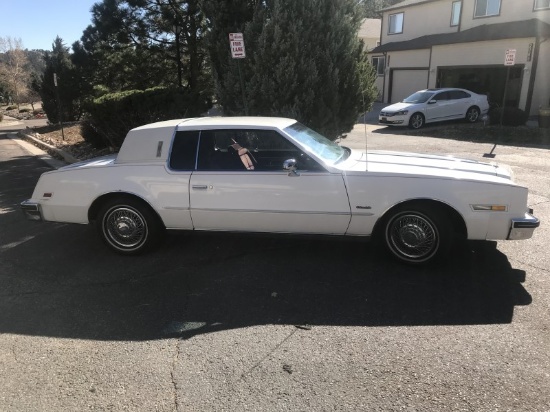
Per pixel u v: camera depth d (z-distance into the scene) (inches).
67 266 191.3
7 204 298.0
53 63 1042.7
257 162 185.3
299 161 180.5
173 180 187.0
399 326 138.9
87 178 195.2
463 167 184.7
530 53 759.7
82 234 232.5
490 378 113.7
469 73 916.6
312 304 153.9
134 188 189.9
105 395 111.5
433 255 175.9
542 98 796.0
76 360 126.0
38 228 244.1
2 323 146.6
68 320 147.6
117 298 161.8
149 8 588.1
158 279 176.2
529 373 115.2
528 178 338.3
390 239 179.6
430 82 984.9
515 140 557.6
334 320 143.5
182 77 617.6
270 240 213.0
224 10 314.0
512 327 136.6
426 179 169.3
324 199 176.2
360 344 129.9
